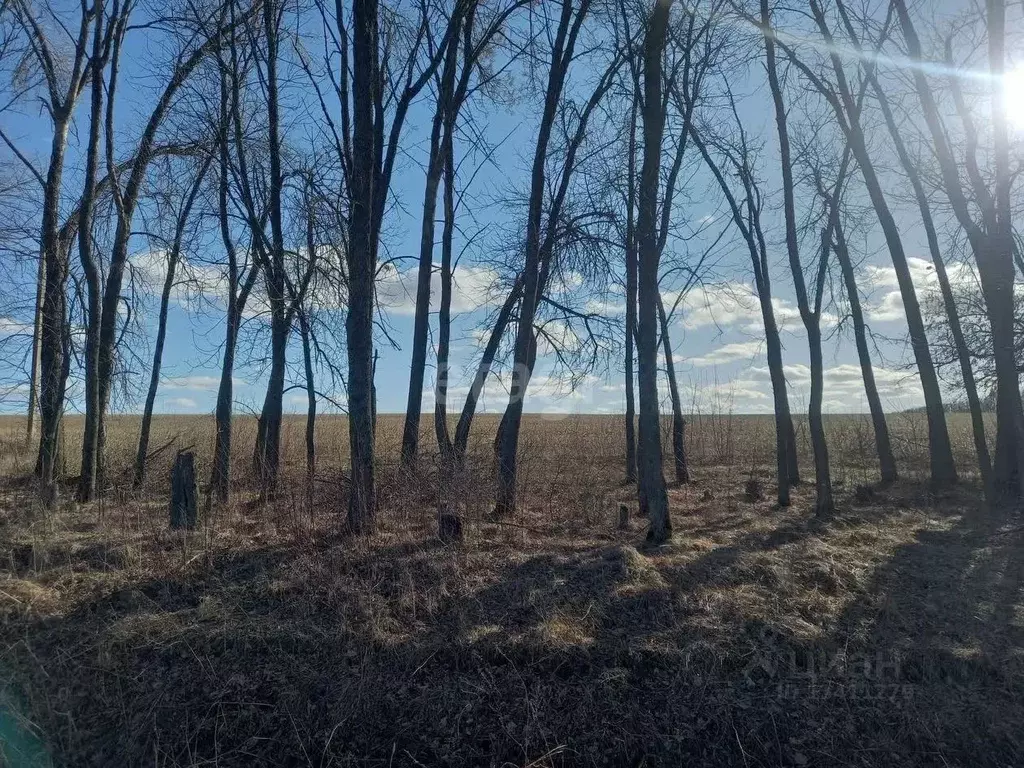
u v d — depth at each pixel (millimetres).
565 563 8234
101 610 7148
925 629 6828
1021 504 11469
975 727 5793
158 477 13250
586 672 6258
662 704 6016
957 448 17906
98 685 6301
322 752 5711
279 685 6227
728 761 5645
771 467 17422
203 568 7977
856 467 17141
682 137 12172
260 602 7312
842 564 8344
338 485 10172
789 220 11438
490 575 7867
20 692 6266
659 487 9242
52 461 11602
